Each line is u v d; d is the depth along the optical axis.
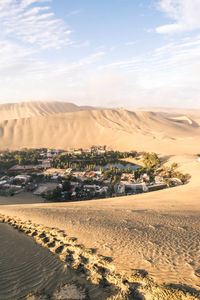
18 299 7.02
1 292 7.44
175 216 18.69
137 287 7.61
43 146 192.12
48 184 79.31
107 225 15.67
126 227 15.03
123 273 8.48
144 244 11.43
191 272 8.14
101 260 9.70
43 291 7.52
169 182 74.94
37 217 19.50
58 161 123.38
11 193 65.75
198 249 10.50
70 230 14.62
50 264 9.71
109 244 11.66
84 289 7.66
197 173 79.94
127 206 27.16
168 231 13.77
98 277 8.45
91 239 12.60
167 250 10.50
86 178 87.75
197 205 25.92
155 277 7.97
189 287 7.09
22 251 11.23
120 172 96.06
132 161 128.12
